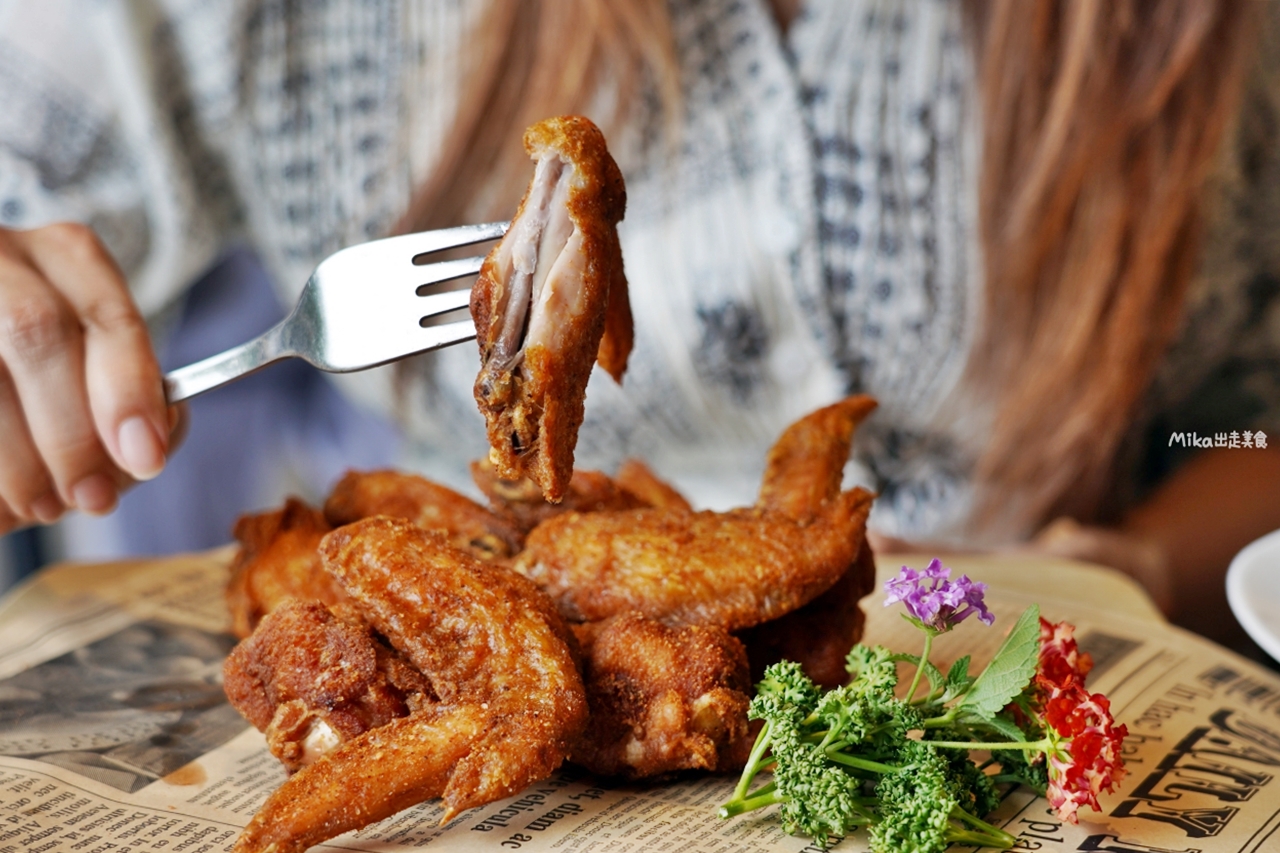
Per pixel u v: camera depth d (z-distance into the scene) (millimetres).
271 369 1049
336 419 1071
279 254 920
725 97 781
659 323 797
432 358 854
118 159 847
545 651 433
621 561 471
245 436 1056
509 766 414
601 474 532
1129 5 716
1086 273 751
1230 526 764
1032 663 419
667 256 789
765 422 847
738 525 478
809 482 490
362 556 444
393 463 1011
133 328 525
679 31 779
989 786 433
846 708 423
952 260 784
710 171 782
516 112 771
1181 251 767
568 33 754
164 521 1048
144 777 457
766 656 481
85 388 521
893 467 844
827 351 789
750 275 781
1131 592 599
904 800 412
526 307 413
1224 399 889
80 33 809
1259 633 514
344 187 868
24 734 481
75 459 525
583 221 409
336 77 856
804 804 415
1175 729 486
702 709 439
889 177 774
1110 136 730
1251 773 460
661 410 838
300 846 405
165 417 517
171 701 506
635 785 452
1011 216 757
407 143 847
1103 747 419
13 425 531
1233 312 855
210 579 609
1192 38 716
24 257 537
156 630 562
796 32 775
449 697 432
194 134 878
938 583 438
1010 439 769
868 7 758
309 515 527
